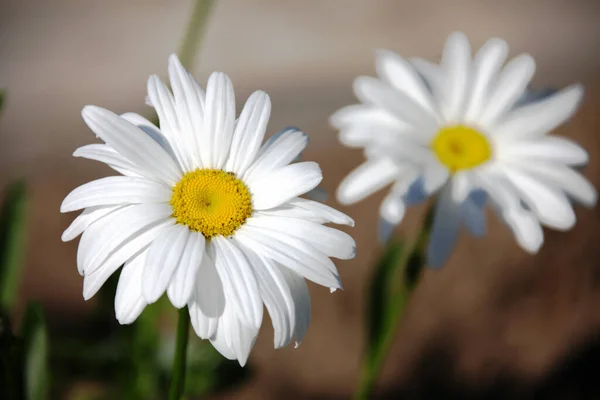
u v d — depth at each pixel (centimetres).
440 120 62
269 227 54
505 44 63
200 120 54
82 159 80
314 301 72
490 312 72
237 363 63
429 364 70
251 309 52
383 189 77
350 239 54
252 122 54
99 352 64
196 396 64
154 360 63
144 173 54
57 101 89
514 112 62
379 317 62
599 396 68
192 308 53
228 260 53
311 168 54
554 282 73
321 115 87
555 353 70
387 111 62
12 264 61
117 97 90
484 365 70
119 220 53
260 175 54
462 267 74
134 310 52
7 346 56
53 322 68
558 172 61
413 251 61
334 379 69
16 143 82
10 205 61
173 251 52
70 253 73
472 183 61
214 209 54
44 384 57
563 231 75
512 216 61
